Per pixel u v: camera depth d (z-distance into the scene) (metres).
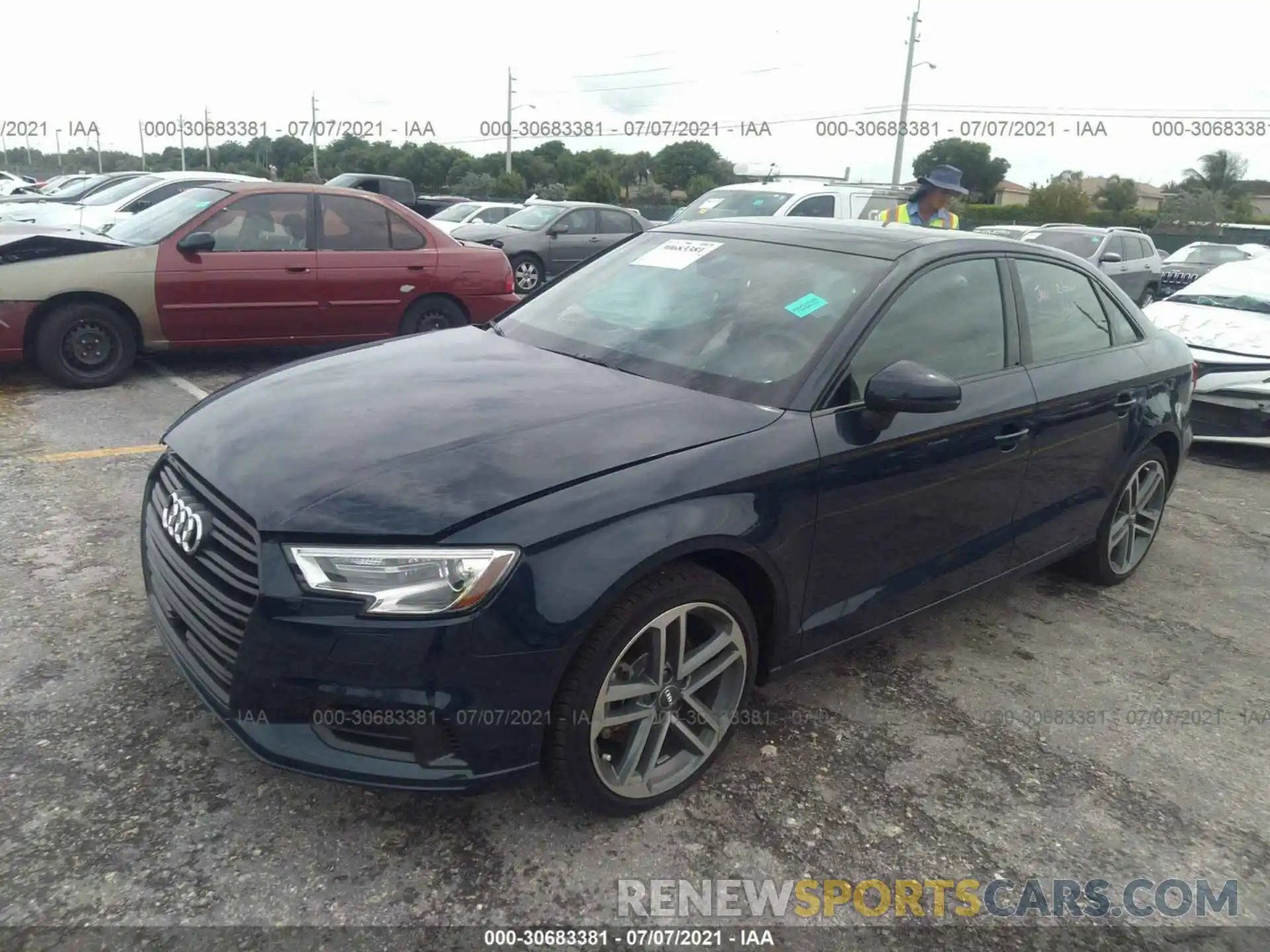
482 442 2.55
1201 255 20.44
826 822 2.76
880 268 3.33
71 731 2.88
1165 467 4.67
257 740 2.34
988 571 3.69
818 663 3.29
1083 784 3.04
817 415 2.92
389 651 2.23
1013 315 3.70
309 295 7.64
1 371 7.38
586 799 2.56
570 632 2.34
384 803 2.68
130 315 6.99
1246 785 3.10
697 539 2.53
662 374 3.12
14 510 4.51
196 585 2.52
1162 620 4.29
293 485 2.40
